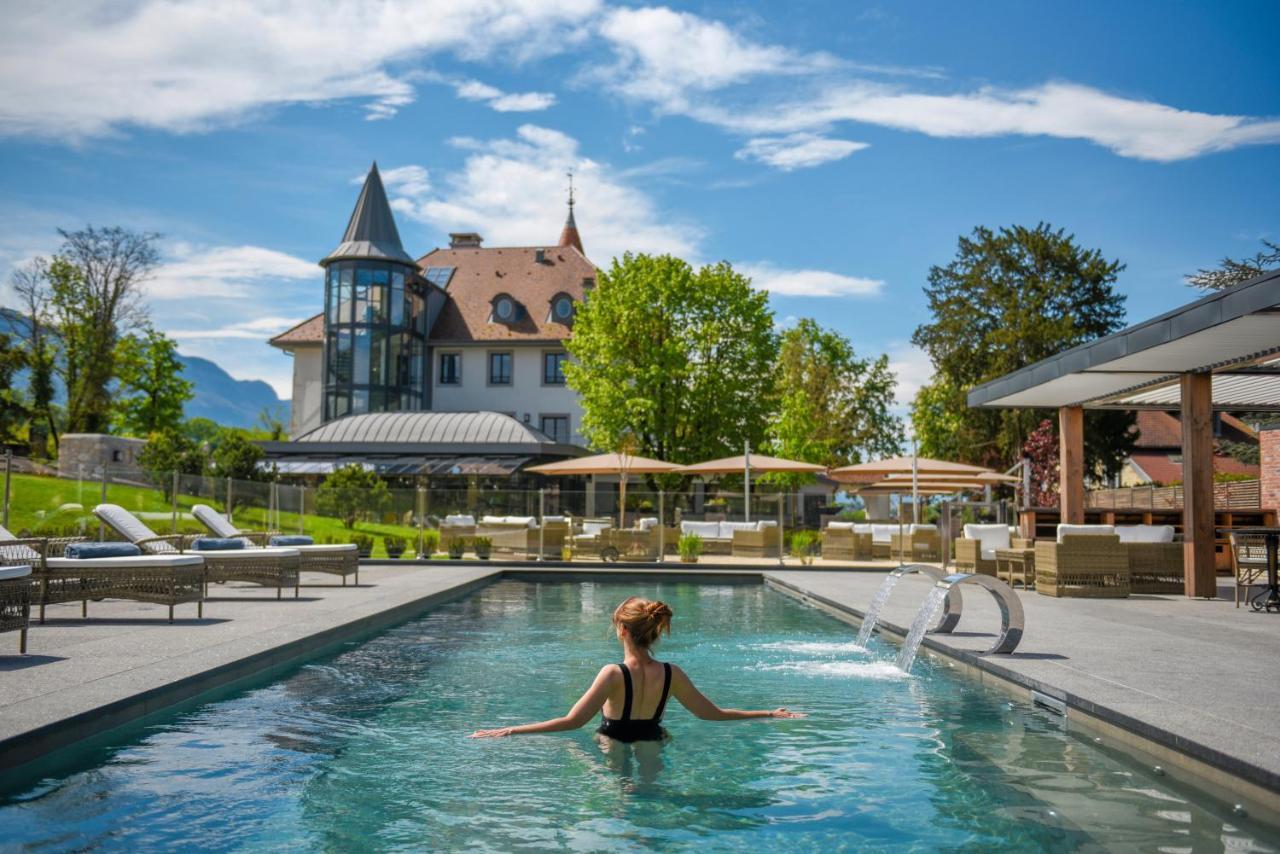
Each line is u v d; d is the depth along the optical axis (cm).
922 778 504
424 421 4569
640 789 480
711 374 4028
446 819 433
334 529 2561
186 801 456
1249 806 452
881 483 3048
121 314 4900
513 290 5697
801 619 1291
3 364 4441
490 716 655
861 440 6041
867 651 979
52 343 4794
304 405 5612
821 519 4416
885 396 6131
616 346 4025
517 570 2092
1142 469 5366
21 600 769
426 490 2583
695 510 2738
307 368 5638
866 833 417
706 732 608
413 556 2438
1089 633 976
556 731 588
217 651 805
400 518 2577
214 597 1358
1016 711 679
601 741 582
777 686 778
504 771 511
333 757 541
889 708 688
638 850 395
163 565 1016
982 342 4950
